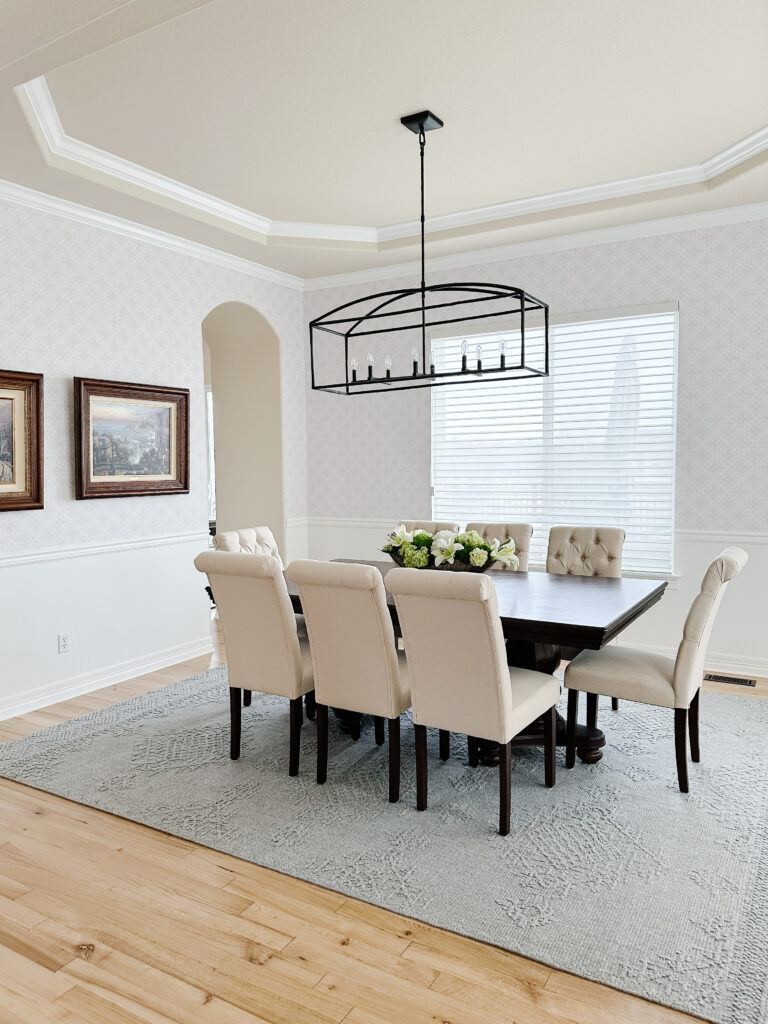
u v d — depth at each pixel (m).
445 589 2.49
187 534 4.96
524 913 2.18
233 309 5.44
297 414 5.97
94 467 4.25
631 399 4.75
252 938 2.08
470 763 3.22
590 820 2.72
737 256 4.36
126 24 2.24
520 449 5.14
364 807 2.84
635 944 2.03
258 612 3.07
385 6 2.50
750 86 3.12
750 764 3.18
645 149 3.77
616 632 2.82
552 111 3.33
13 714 3.88
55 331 4.05
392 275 5.54
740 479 4.43
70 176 3.66
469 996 1.85
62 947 2.05
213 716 3.87
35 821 2.77
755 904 2.20
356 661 2.87
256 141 3.59
